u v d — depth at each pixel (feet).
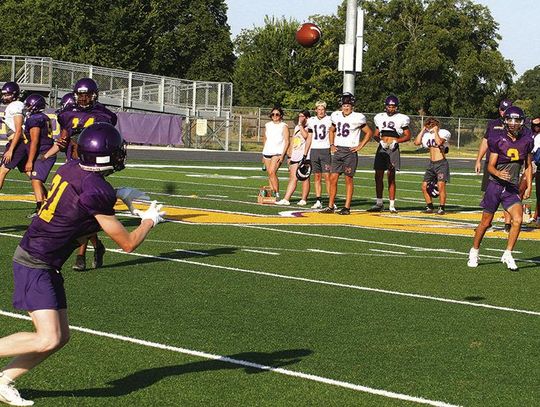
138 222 52.34
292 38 239.30
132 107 162.71
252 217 58.23
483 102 249.34
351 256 43.47
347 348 26.14
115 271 36.99
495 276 39.70
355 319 29.89
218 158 136.26
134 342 25.90
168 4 248.32
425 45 244.63
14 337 19.24
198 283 35.04
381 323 29.48
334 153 62.59
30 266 19.13
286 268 39.27
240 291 33.78
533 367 24.97
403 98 250.78
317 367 24.03
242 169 109.09
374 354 25.62
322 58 240.53
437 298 34.09
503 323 30.32
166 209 60.23
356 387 22.40
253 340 26.66
